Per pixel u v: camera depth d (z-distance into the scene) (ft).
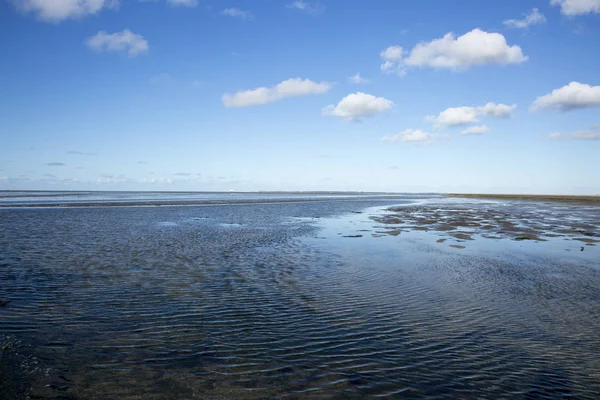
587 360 22.38
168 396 17.30
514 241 72.69
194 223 103.30
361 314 29.91
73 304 31.07
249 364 20.74
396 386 18.71
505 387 18.98
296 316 29.17
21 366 19.81
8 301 31.35
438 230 90.79
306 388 18.29
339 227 97.55
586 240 73.61
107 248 59.16
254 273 44.11
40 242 63.72
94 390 17.65
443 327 27.40
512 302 33.96
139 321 27.40
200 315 28.99
